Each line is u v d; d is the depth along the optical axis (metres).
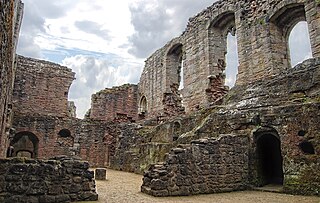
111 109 31.72
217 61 20.41
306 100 10.05
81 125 23.62
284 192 9.15
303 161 8.99
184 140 13.02
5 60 6.22
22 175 6.83
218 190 9.38
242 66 17.34
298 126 9.36
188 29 23.19
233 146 10.20
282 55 15.95
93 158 23.16
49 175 7.14
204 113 14.02
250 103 11.88
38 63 29.69
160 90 27.22
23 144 25.89
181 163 8.88
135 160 17.34
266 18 16.19
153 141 17.05
